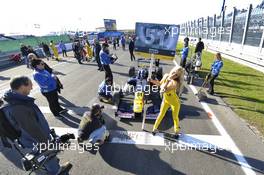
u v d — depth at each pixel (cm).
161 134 533
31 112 247
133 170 404
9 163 422
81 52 1669
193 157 445
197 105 725
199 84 991
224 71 1300
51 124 580
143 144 489
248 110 687
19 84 252
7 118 248
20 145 277
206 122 599
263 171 405
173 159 437
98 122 461
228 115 646
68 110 670
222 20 2441
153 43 680
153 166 416
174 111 500
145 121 598
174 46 666
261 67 1351
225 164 423
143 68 873
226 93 858
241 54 1720
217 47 2441
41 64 557
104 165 417
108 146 480
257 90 905
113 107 697
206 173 397
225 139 511
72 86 938
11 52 1856
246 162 430
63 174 325
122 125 576
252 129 562
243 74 1223
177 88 487
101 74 1186
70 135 325
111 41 3712
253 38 1672
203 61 1689
